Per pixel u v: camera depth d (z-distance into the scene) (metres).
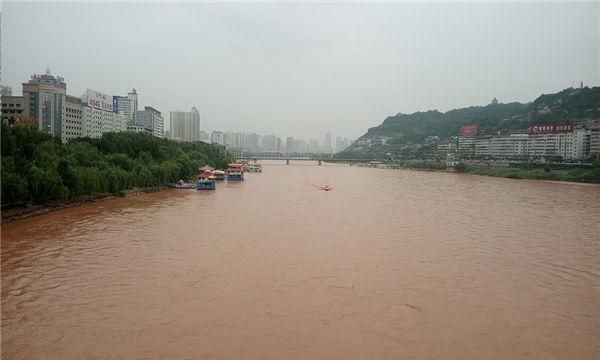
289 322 40.22
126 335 37.28
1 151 99.56
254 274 53.81
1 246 65.94
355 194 148.25
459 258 62.25
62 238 71.38
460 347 36.03
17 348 34.84
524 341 37.19
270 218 93.88
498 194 149.00
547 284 51.47
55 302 44.22
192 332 37.97
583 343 36.97
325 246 68.44
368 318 41.34
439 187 177.00
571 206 117.62
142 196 130.00
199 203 116.62
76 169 110.56
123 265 56.72
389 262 59.88
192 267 56.28
